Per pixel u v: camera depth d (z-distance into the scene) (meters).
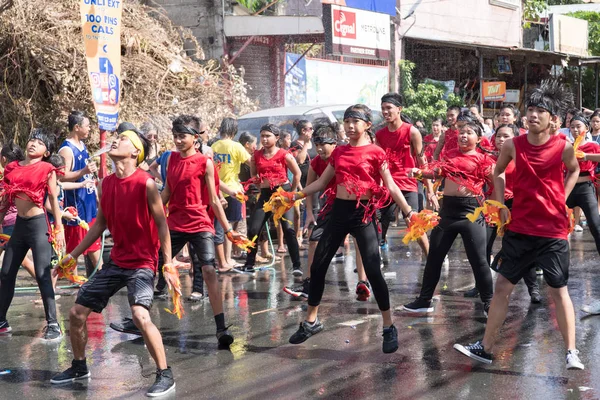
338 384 5.12
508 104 24.30
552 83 5.20
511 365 5.46
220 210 6.38
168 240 5.06
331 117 12.48
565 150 5.12
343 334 6.40
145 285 5.07
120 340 6.39
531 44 30.75
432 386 5.04
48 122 12.11
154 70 12.73
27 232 6.55
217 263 9.62
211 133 13.08
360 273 7.66
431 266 7.02
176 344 6.20
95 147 12.14
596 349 5.82
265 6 20.12
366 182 5.63
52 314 6.52
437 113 20.44
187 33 15.03
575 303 7.38
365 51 18.66
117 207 5.04
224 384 5.17
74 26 12.25
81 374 5.36
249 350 5.99
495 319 5.40
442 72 22.84
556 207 5.15
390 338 5.70
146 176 5.03
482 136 7.43
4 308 6.64
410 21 21.64
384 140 8.17
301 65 18.56
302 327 5.99
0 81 12.04
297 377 5.29
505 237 5.35
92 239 5.33
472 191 6.69
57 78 11.97
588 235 11.98
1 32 11.93
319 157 7.61
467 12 24.77
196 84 13.45
